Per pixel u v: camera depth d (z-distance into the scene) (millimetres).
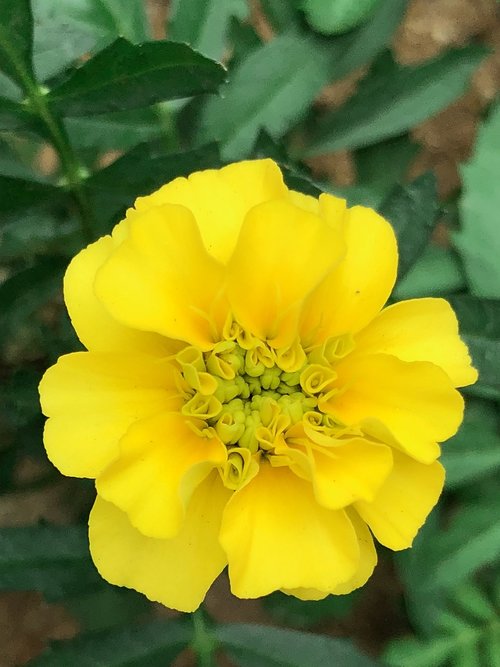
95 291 71
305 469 76
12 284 111
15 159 116
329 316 81
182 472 74
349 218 81
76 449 75
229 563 74
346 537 77
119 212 101
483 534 126
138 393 77
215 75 84
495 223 136
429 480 79
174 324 76
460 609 134
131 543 78
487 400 132
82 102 89
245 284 77
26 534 100
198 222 79
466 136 195
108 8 111
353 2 112
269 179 80
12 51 85
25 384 112
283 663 104
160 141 118
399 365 77
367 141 129
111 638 103
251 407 80
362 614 170
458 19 198
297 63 115
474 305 104
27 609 167
